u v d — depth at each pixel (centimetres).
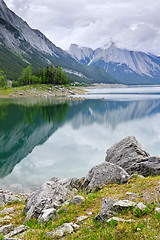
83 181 1597
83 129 4700
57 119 6219
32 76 18012
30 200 1212
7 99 13162
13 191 1903
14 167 2550
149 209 785
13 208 1319
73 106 9394
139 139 3594
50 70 18662
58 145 3478
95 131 4450
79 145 3441
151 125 4903
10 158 2902
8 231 910
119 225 712
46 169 2445
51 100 12375
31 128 4953
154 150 2927
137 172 1477
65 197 1269
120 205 828
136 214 770
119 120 5759
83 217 895
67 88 18125
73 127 4975
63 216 972
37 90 16212
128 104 9425
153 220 705
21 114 7244
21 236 798
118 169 1395
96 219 820
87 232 745
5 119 6262
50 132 4475
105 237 673
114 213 812
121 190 1107
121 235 662
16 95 14888
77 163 2605
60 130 4662
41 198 1136
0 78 17312
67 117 6562
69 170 2384
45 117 6606
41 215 966
